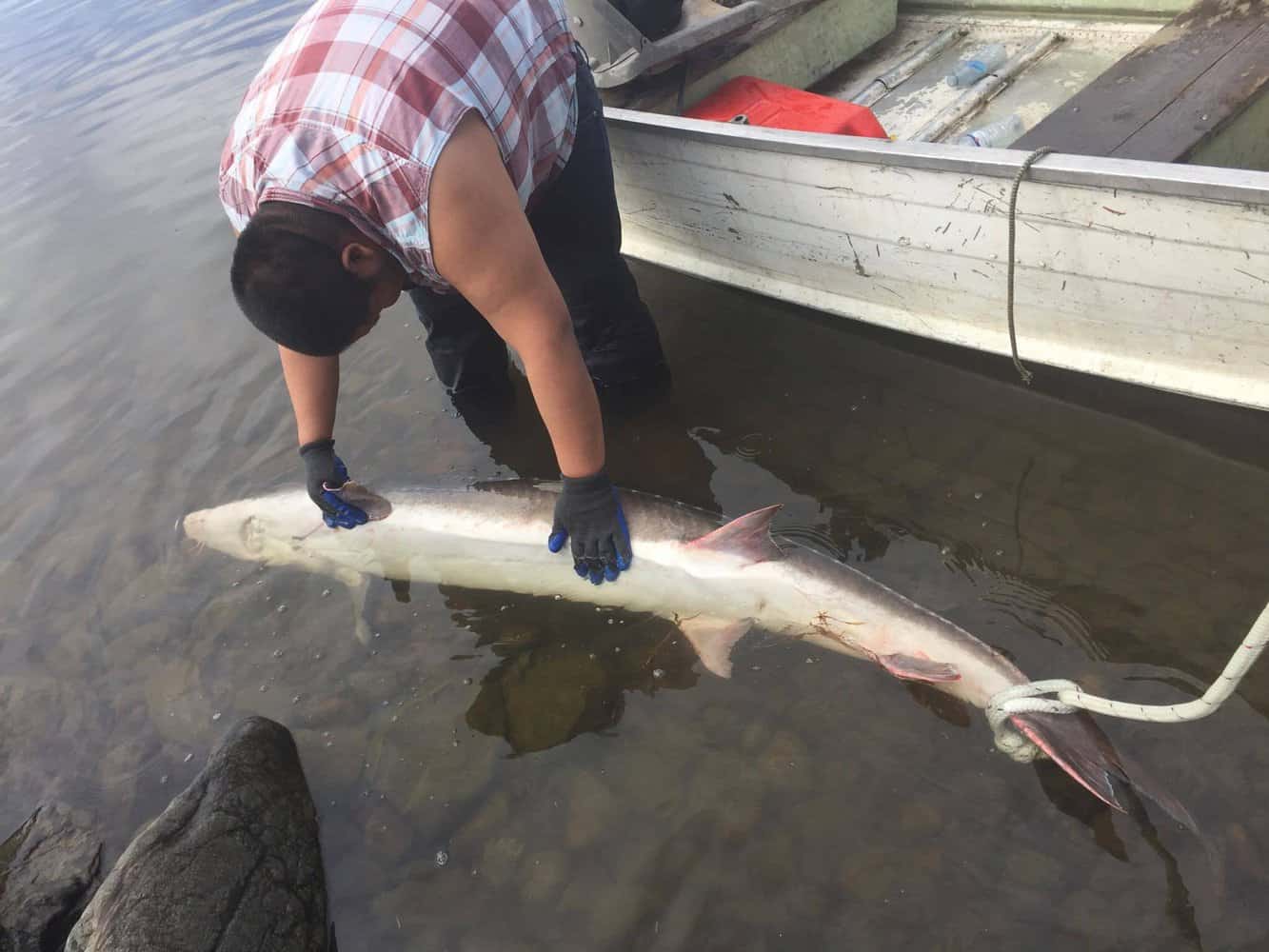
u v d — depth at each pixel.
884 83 3.89
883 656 2.23
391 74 1.77
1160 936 1.68
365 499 2.88
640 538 2.59
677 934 1.85
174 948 1.84
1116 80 2.92
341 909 2.01
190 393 3.71
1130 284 2.54
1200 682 2.05
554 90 2.28
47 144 6.17
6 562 3.12
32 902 2.12
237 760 2.23
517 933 1.91
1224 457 2.60
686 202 3.40
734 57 3.71
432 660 2.53
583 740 2.25
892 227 2.88
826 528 2.67
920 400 3.07
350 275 1.82
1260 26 2.90
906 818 1.94
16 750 2.50
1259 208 2.14
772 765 2.09
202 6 8.16
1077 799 1.91
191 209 5.00
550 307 1.95
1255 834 1.77
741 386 3.30
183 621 2.78
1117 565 2.38
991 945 1.72
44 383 3.97
